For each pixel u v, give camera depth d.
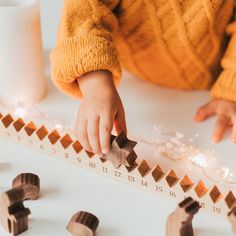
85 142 0.77
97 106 0.78
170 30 0.95
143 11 0.95
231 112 0.91
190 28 0.94
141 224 0.70
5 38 0.89
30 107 0.94
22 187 0.70
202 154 0.82
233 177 0.78
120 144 0.74
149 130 0.88
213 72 1.01
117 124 0.79
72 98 0.96
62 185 0.76
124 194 0.75
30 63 0.92
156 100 0.96
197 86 1.01
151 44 0.98
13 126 0.83
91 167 0.78
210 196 0.70
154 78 1.02
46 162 0.80
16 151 0.83
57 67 0.85
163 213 0.72
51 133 0.82
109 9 0.94
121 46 1.01
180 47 0.97
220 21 0.97
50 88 0.98
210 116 0.92
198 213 0.71
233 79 0.92
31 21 0.89
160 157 0.81
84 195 0.74
